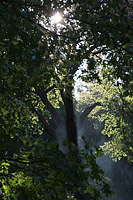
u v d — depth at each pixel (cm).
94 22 664
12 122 801
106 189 572
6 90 781
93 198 577
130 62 750
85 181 578
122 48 708
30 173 641
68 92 770
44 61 699
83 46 755
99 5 696
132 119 1967
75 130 1147
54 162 570
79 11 696
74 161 566
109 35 658
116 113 2038
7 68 741
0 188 719
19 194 664
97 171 571
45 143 592
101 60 844
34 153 621
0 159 678
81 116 1778
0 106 765
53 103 1783
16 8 647
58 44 729
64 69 758
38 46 689
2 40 669
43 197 645
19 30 677
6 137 717
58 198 600
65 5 725
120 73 782
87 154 580
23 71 732
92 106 1836
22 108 797
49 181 605
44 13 747
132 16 648
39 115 1555
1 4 638
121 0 622
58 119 1559
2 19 652
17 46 675
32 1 754
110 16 658
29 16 717
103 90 1870
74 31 723
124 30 624
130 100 1838
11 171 716
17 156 670
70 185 603
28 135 759
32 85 748
